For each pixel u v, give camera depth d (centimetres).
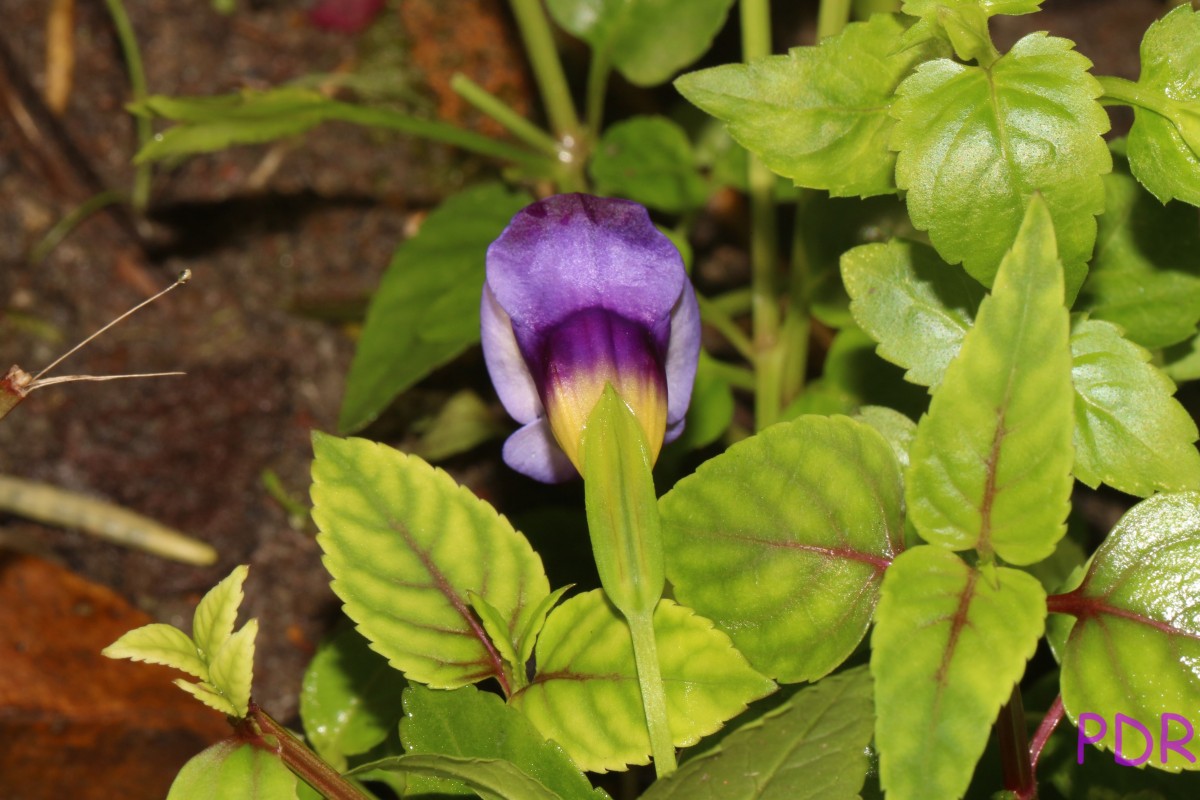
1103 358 28
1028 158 26
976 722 24
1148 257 29
